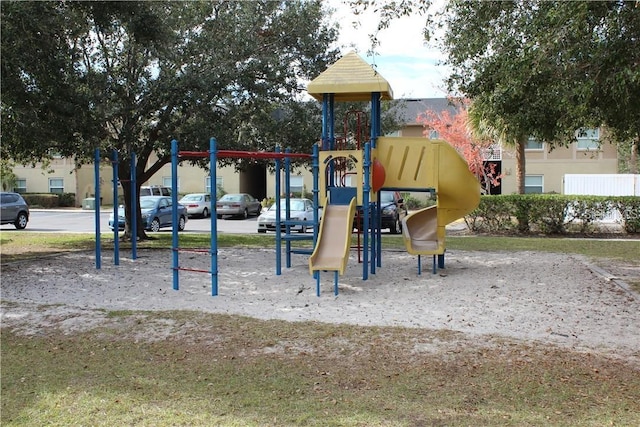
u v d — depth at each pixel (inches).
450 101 1071.0
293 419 157.0
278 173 432.1
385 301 324.5
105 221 1101.7
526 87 297.0
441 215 424.2
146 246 608.7
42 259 506.9
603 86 255.1
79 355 219.6
